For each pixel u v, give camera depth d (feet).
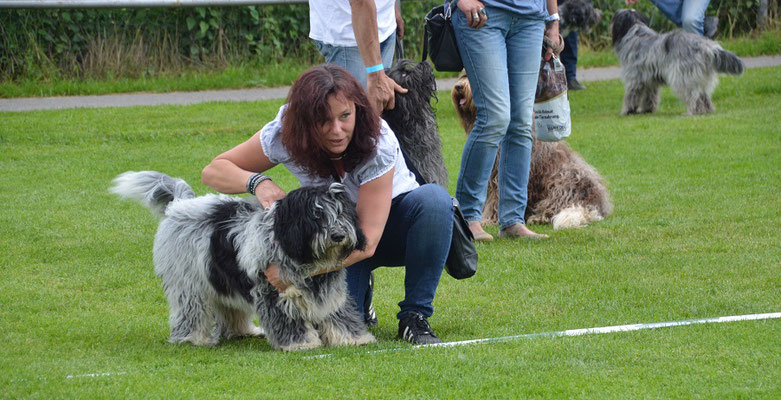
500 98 26.78
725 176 36.65
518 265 25.54
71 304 22.02
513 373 16.31
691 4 53.52
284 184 36.88
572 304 21.57
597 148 43.57
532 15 26.91
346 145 17.43
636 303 21.42
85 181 36.96
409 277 19.20
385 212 18.19
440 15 26.89
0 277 24.27
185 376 16.39
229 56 66.33
